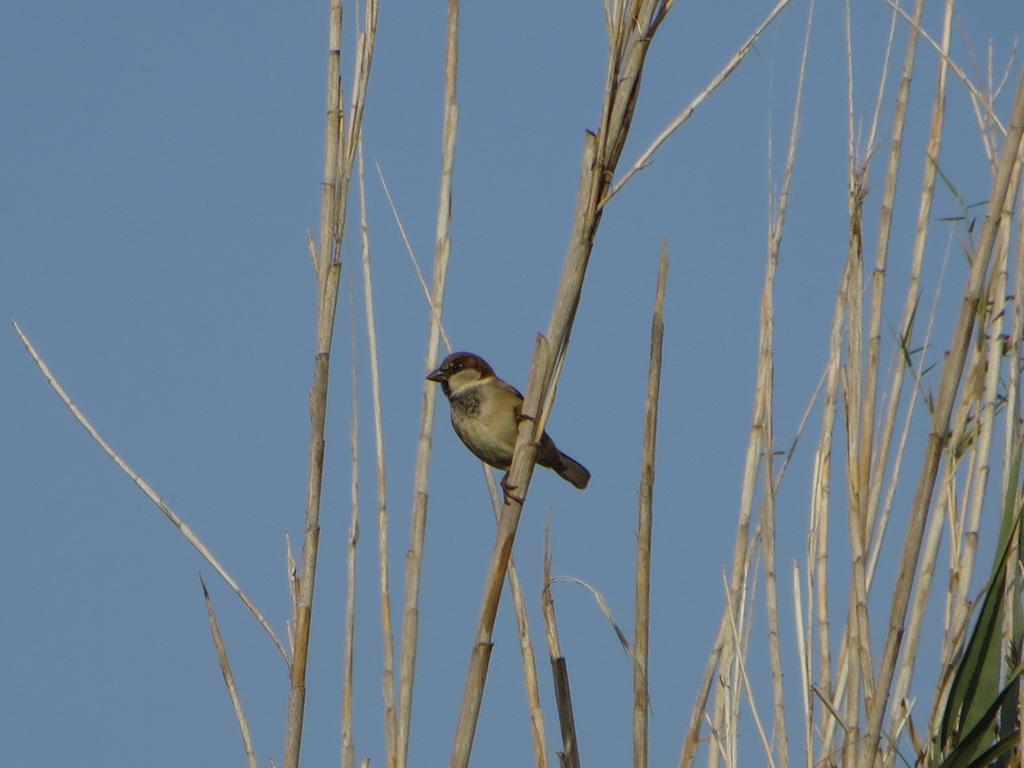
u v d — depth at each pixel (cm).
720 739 645
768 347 689
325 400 607
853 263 665
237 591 604
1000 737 624
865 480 634
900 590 589
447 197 654
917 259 679
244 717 605
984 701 620
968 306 589
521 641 681
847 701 602
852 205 673
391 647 607
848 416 643
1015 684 624
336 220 616
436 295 645
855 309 655
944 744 622
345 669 596
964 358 588
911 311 669
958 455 670
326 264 614
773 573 650
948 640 634
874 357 648
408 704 596
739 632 655
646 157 591
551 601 700
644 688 638
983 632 623
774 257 698
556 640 698
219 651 613
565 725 681
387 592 616
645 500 655
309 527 599
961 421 657
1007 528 629
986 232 592
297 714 582
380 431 630
